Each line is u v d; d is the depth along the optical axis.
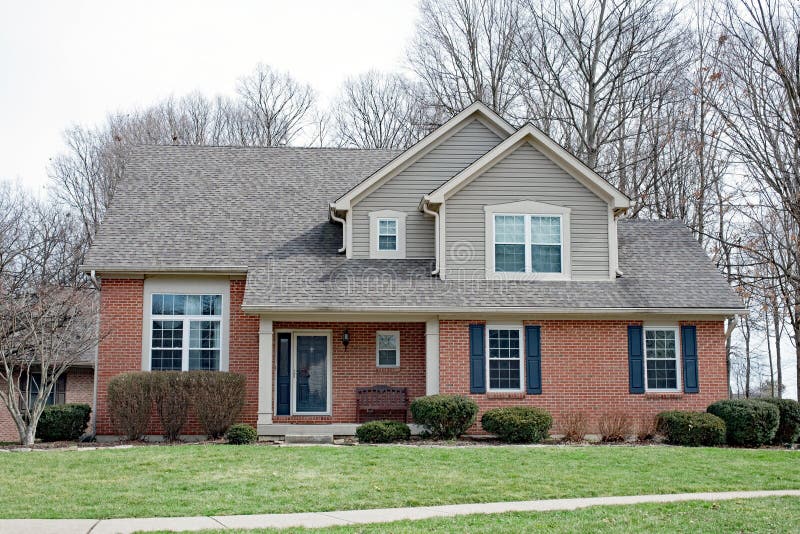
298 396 23.66
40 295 22.38
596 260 23.48
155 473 15.21
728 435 20.77
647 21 36.41
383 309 21.75
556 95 39.06
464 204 23.34
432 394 22.09
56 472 15.28
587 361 22.59
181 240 24.08
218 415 21.14
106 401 22.39
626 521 11.47
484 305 22.08
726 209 30.97
